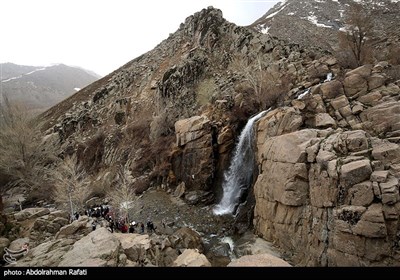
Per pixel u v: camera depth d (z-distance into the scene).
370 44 40.28
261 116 24.73
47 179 36.97
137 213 25.61
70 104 62.12
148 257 11.99
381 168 13.19
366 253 12.14
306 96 20.97
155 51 60.31
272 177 17.41
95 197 33.00
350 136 15.19
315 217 14.57
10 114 40.81
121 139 41.78
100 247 10.52
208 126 28.92
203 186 27.78
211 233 21.16
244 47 40.03
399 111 15.83
